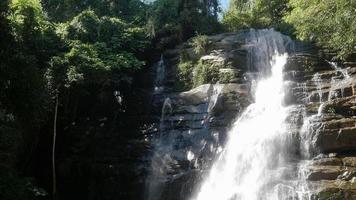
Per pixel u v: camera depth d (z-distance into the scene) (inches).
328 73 769.6
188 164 692.1
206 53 857.5
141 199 687.1
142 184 693.3
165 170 690.8
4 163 518.9
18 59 511.8
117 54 818.2
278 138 659.4
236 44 864.3
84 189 729.0
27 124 591.5
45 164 756.0
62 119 765.3
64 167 746.8
